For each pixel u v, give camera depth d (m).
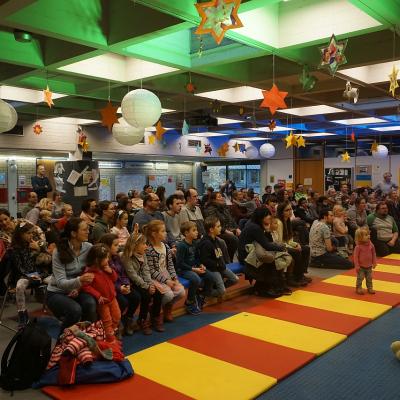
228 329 4.57
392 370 3.64
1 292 5.12
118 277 4.40
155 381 3.39
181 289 4.82
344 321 4.80
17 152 11.18
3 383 3.34
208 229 5.49
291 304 5.47
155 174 15.84
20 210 11.70
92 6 5.00
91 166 8.90
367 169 16.02
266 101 4.70
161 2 4.09
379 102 10.08
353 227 8.93
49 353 3.46
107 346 3.62
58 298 3.99
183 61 6.25
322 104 9.61
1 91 8.28
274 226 6.29
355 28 4.91
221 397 3.13
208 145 15.53
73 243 4.27
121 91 8.54
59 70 6.34
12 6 3.95
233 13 3.05
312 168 17.20
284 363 3.71
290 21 5.39
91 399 3.12
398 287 6.31
